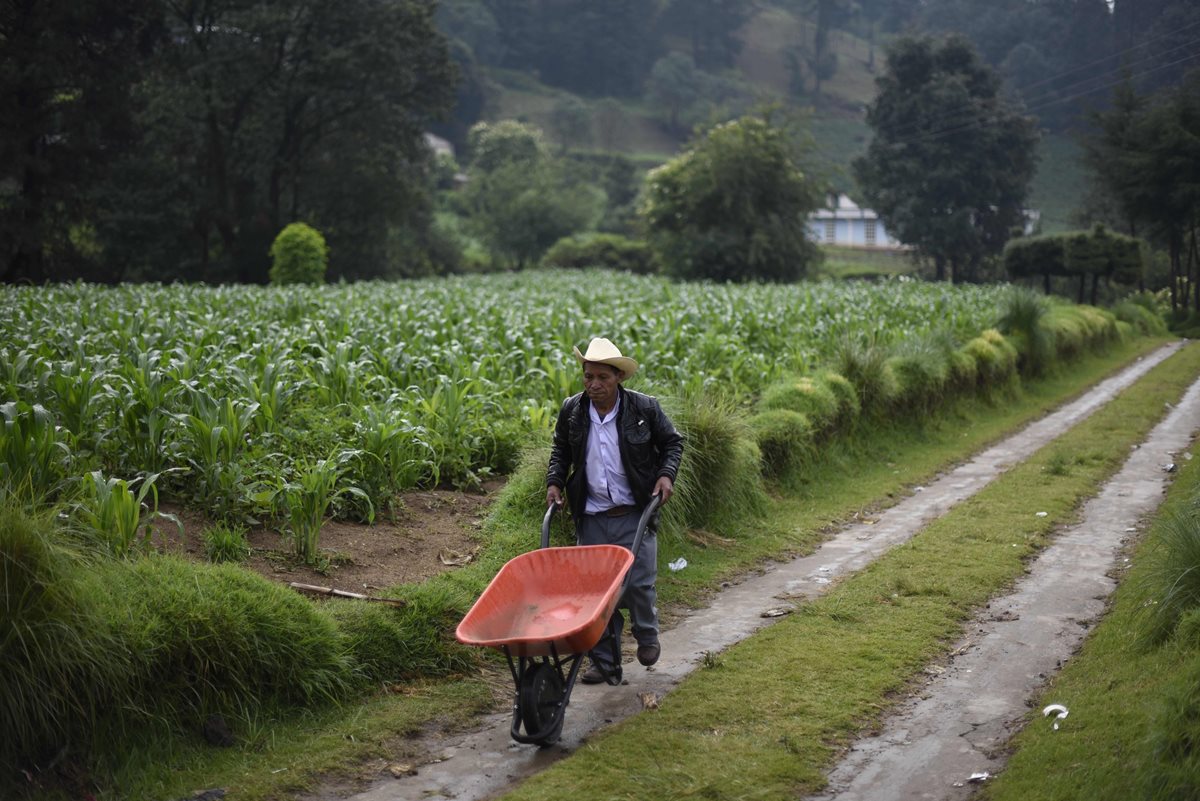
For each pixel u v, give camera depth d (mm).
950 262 69062
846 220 88250
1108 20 63875
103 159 39656
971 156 63062
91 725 4625
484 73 134875
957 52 66750
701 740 4992
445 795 4559
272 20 44562
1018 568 8102
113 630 4828
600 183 106000
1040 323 22047
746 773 4648
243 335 12945
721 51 154250
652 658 5824
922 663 6117
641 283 35375
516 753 4992
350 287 28312
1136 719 4672
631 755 4832
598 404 5703
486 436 9727
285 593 5609
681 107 142000
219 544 6680
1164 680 5004
